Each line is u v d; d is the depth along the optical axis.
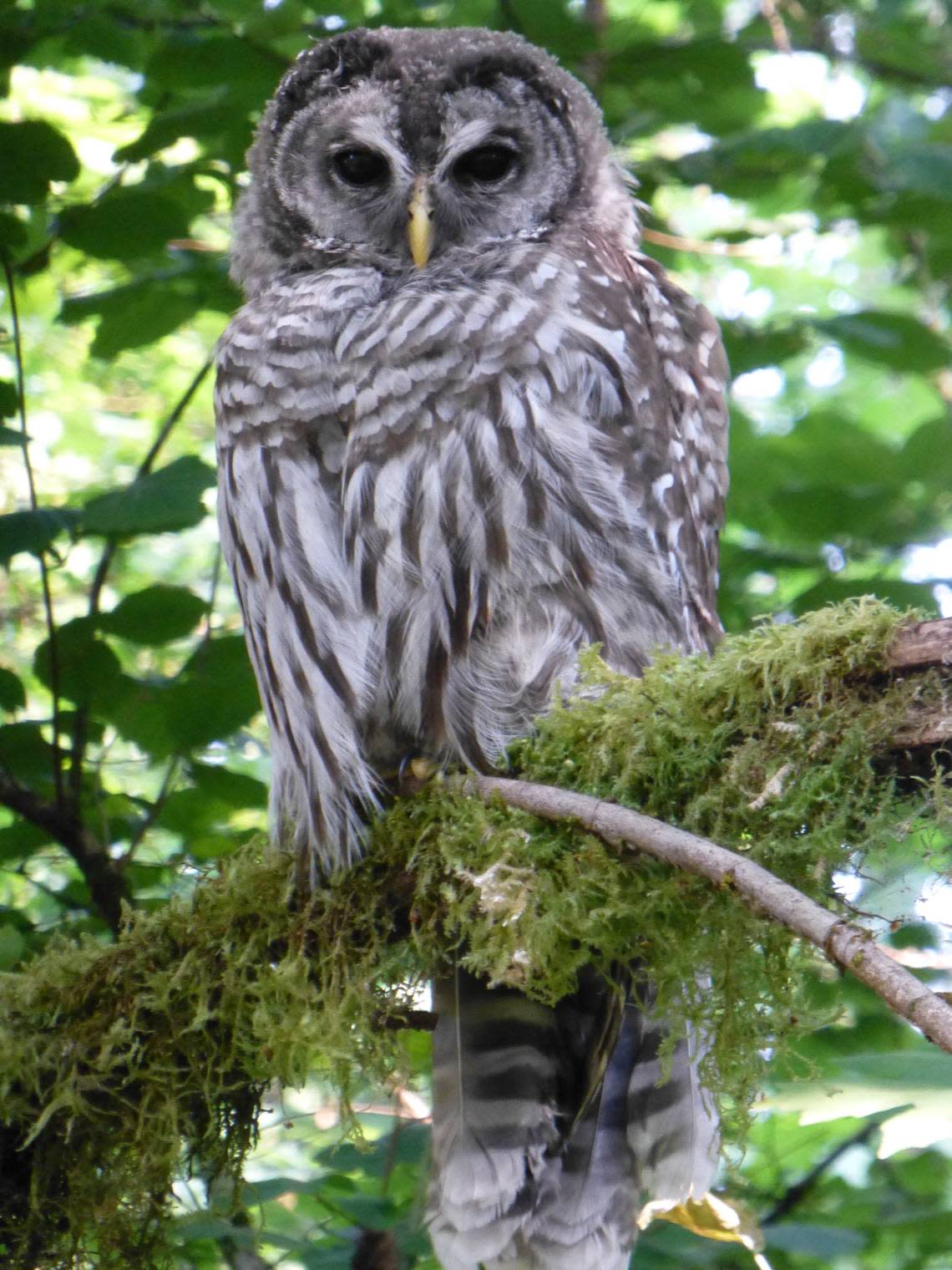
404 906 3.14
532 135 4.30
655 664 2.91
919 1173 5.29
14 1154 3.25
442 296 3.67
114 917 4.90
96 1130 3.21
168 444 8.66
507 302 3.66
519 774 3.29
